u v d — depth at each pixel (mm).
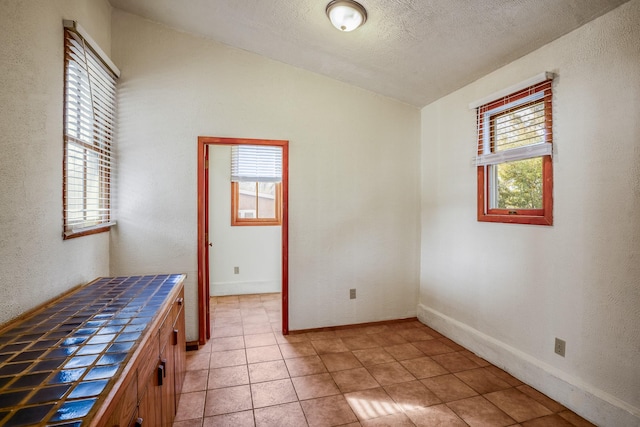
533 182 2293
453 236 3016
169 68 2830
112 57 2695
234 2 2283
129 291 1882
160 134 2811
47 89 1701
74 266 2016
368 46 2520
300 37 2570
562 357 2035
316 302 3234
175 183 2842
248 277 4543
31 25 1561
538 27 1955
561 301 2041
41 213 1641
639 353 1651
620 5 1701
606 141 1783
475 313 2760
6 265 1372
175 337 1867
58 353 1071
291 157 3143
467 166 2828
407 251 3516
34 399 809
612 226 1762
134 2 2549
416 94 3215
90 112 2262
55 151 1777
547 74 2051
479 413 1947
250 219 4559
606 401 1768
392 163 3443
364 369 2477
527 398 2096
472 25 2047
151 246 2801
